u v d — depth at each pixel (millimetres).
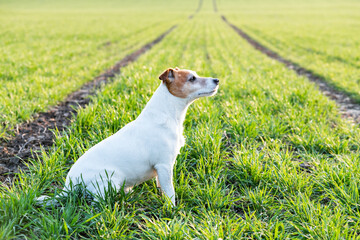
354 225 3178
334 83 10070
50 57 13086
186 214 3402
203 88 3373
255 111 6234
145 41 21094
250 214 3463
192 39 23141
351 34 25891
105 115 5289
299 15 51844
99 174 3232
